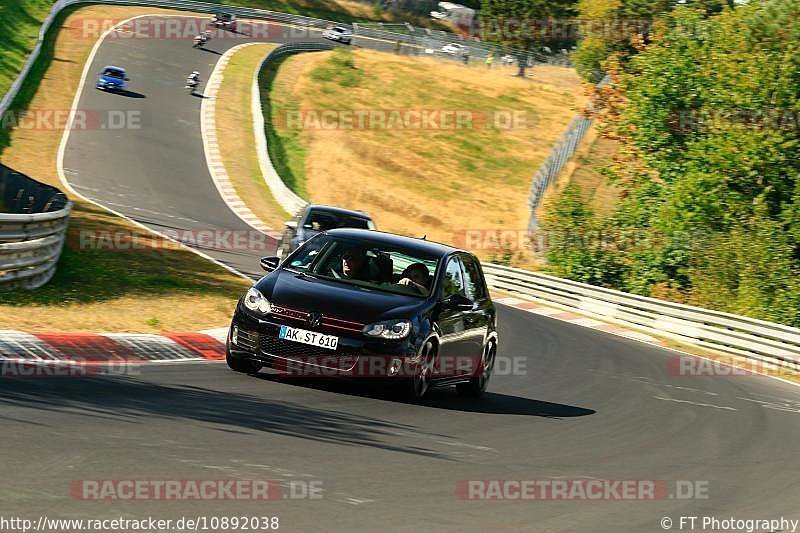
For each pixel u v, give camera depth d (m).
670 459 33.00
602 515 23.50
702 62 145.62
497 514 22.03
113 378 32.28
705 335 90.62
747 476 31.83
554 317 100.62
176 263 81.25
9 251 51.66
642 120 146.62
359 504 21.06
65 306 49.91
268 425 27.70
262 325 34.72
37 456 21.09
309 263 37.94
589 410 42.62
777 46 137.25
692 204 130.50
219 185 169.75
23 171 150.62
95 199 137.25
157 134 193.00
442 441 29.78
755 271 108.94
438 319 36.62
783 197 130.62
